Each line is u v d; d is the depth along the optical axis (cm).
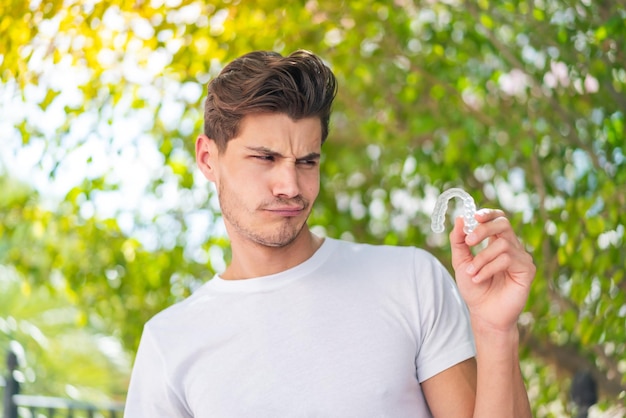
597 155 356
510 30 402
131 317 430
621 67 324
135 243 421
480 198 392
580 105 379
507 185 402
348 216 460
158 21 364
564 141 369
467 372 187
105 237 420
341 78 443
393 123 439
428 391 189
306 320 192
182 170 411
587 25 335
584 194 351
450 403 186
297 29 381
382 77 435
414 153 421
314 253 200
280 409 188
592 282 321
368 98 451
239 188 189
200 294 206
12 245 447
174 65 369
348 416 184
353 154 473
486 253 169
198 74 380
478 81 414
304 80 185
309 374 188
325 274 197
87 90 372
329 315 192
